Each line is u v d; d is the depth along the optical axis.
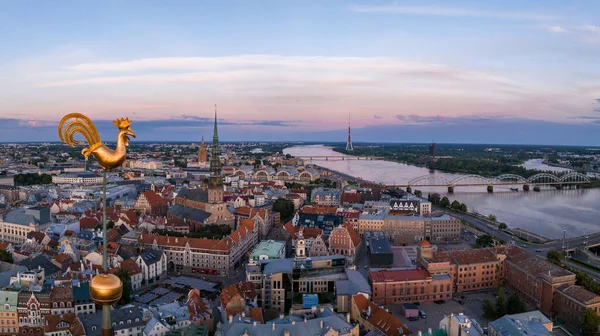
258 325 177.38
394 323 190.88
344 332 180.75
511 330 186.75
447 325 186.50
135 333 195.75
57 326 191.50
